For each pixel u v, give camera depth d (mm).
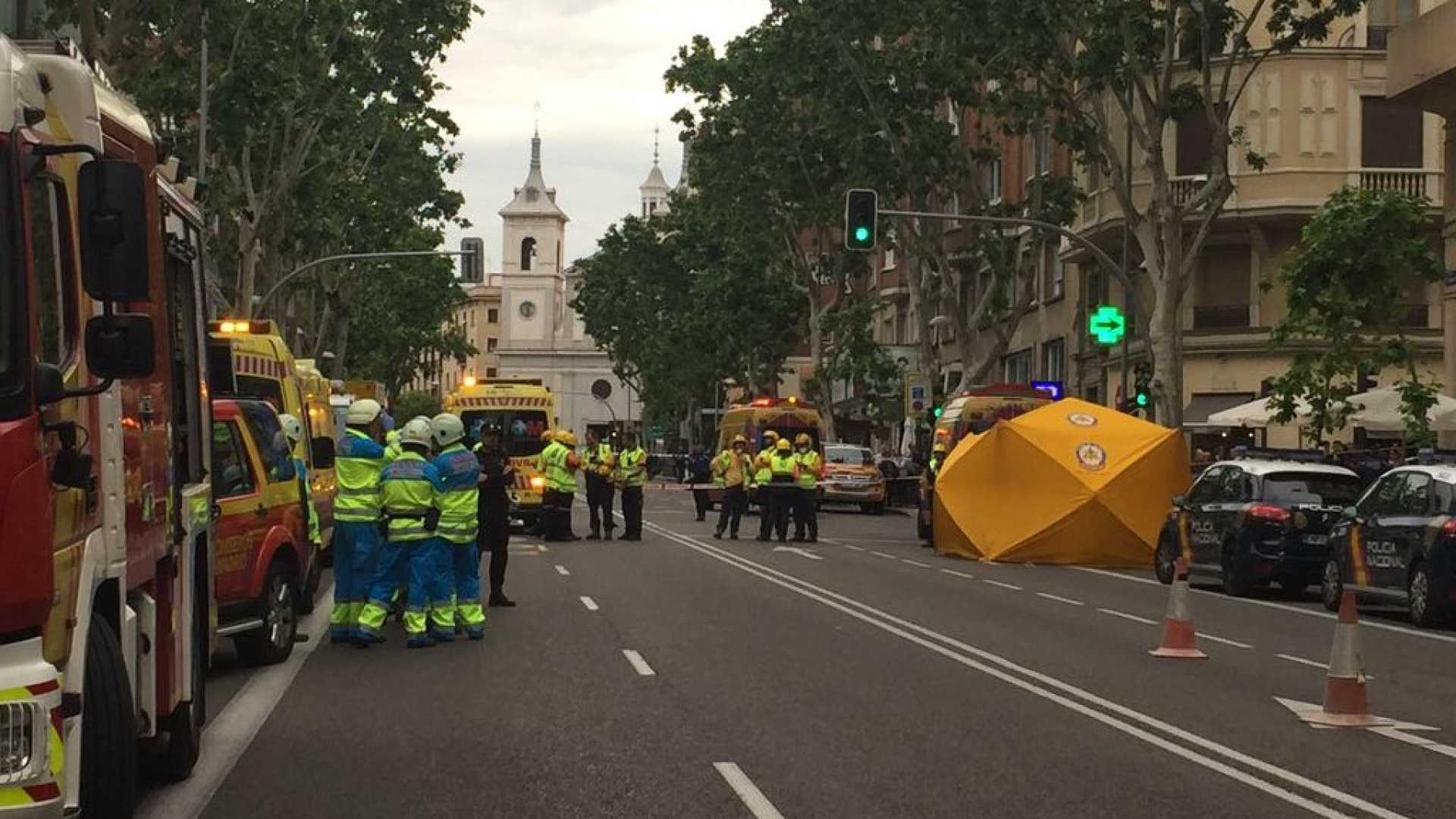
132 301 7246
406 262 66625
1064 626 18703
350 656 15539
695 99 53031
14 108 6457
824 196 51531
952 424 38406
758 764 10188
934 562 30141
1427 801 9312
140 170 6699
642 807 8969
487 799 9180
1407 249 30125
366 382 40312
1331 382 34406
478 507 18891
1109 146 34281
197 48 33094
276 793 9320
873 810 8922
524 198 155750
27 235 6430
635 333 87938
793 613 19625
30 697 6184
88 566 6871
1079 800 9211
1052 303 56062
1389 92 31422
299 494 15891
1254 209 44000
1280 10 32500
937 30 42562
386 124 47531
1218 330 45156
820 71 45031
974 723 11789
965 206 49625
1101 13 32688
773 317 66688
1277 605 22922
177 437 9391
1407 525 20453
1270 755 10703
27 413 6297
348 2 38562
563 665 14836
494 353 187750
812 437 53812
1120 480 30406
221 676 14164
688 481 84062
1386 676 15188
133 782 7777
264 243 46500
